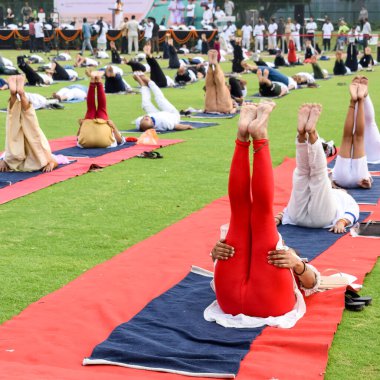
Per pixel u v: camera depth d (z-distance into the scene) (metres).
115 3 48.62
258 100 21.77
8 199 10.03
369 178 10.45
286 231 8.37
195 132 15.77
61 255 7.74
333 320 5.77
